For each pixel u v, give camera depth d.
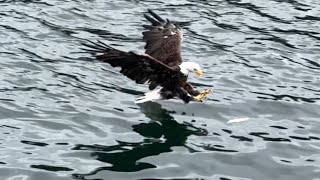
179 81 13.31
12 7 19.36
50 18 18.89
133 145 12.61
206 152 12.50
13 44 16.92
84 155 12.07
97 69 16.06
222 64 16.81
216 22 19.48
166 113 14.03
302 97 15.15
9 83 14.73
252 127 13.64
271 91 15.39
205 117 14.02
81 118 13.51
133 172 11.61
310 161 12.35
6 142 12.30
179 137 13.08
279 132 13.46
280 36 18.78
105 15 19.52
